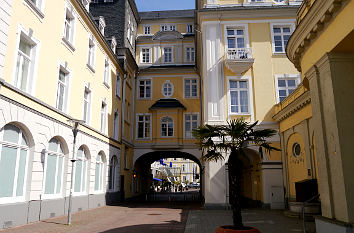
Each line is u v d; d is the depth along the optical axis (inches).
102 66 795.4
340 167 270.1
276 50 807.7
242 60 764.6
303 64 358.0
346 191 263.3
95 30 731.4
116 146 889.5
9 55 397.7
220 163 717.9
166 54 1207.6
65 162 573.9
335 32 275.0
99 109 767.1
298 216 539.2
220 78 776.9
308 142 566.6
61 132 547.2
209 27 810.2
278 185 722.8
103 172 791.7
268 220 516.7
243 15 816.3
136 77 1136.8
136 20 1246.3
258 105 766.5
